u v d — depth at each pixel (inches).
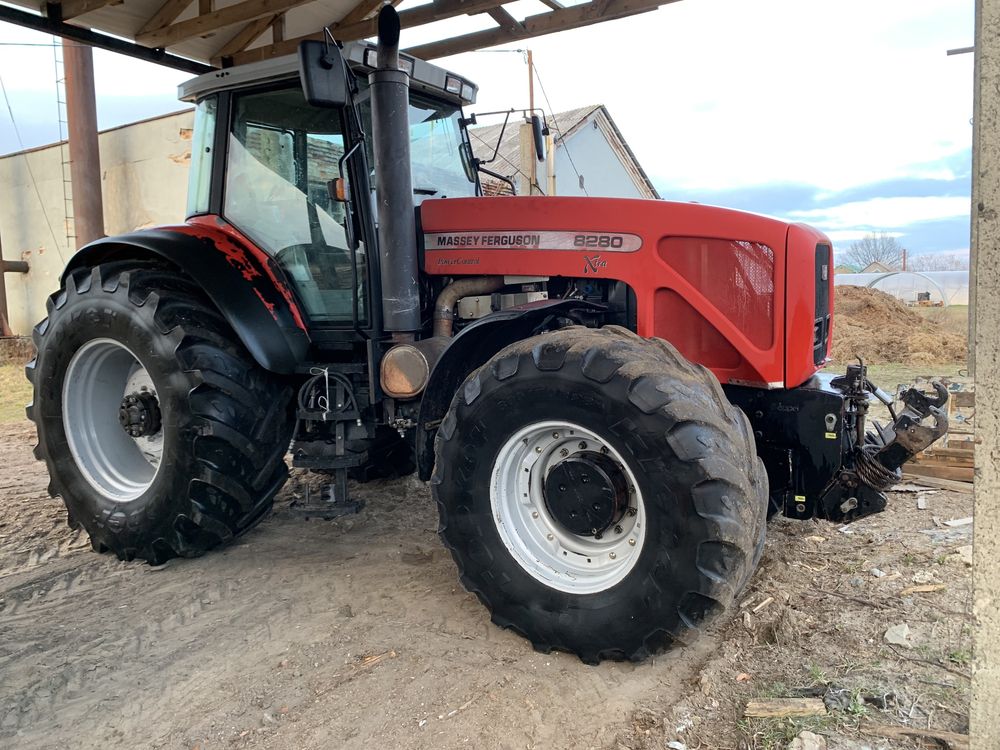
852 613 111.7
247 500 134.1
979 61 63.2
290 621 116.0
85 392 149.9
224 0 173.5
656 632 94.5
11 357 490.6
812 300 113.1
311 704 93.7
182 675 101.7
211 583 131.0
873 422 128.7
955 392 199.9
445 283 139.9
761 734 83.0
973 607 66.4
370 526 158.6
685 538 90.8
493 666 100.7
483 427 105.1
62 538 156.6
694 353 119.5
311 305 141.0
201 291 141.6
